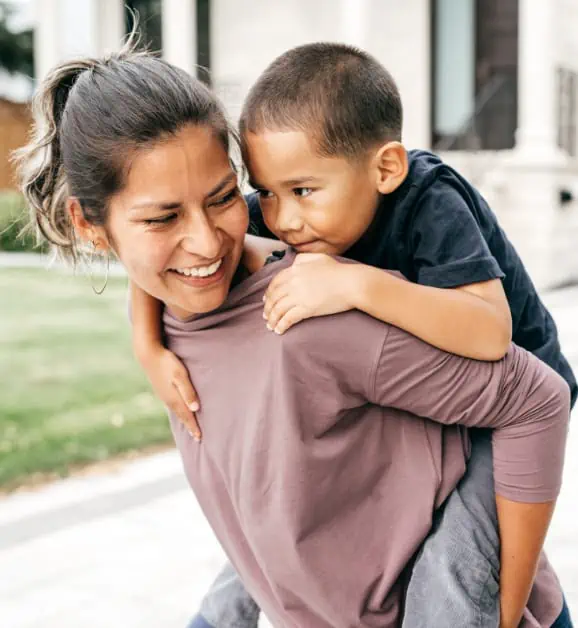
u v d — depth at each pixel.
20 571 3.95
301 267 1.50
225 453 1.58
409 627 1.52
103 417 6.23
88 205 1.47
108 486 4.92
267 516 1.53
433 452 1.54
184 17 13.28
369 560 1.54
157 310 1.71
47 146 1.64
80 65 1.60
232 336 1.55
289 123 1.57
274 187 1.63
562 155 11.05
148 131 1.38
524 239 10.84
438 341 1.46
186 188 1.40
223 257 1.49
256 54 14.14
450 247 1.63
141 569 3.95
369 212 1.66
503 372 1.51
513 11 12.18
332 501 1.51
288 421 1.46
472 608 1.50
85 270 1.75
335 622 1.55
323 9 13.61
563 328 8.38
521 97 10.92
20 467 5.18
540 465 1.56
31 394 6.96
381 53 12.73
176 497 4.77
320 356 1.45
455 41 12.52
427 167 1.72
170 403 1.63
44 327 9.96
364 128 1.60
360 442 1.52
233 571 2.00
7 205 15.33
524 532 1.58
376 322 1.45
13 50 39.31
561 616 1.88
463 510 1.56
